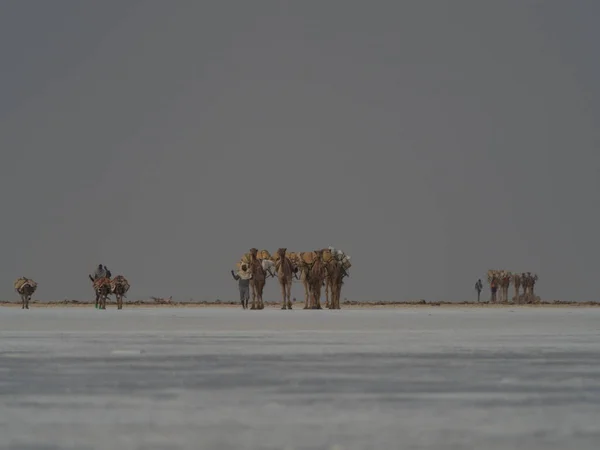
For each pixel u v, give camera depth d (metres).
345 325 143.12
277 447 44.81
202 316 174.88
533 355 88.44
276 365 79.44
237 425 50.72
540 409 55.78
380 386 65.62
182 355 88.88
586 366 78.50
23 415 54.03
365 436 47.59
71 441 46.47
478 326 141.88
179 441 46.38
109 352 92.31
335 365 79.38
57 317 170.88
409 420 52.09
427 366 78.44
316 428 49.81
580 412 54.75
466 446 45.09
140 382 68.19
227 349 95.81
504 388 64.62
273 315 180.38
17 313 194.88
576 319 167.50
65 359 85.19
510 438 47.09
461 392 62.72
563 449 44.50
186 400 59.47
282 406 57.00
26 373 74.00
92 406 57.16
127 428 50.00
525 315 188.62
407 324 146.75
